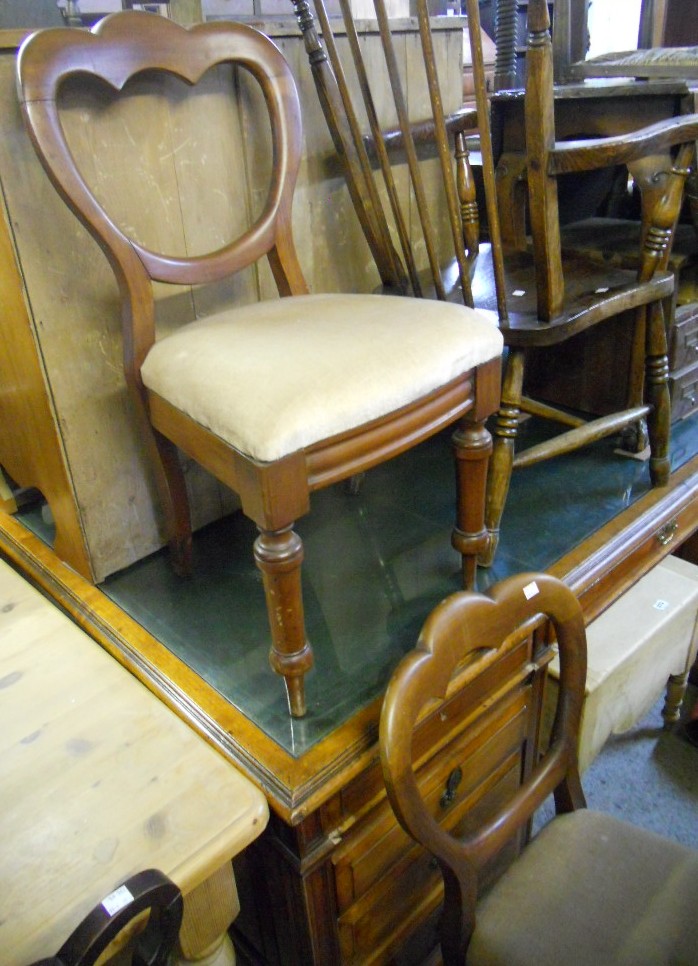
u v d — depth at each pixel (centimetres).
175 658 101
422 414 86
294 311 97
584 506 130
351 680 95
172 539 114
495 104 151
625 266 138
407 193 139
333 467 79
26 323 98
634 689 118
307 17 108
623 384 145
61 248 97
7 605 97
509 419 110
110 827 67
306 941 88
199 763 74
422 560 119
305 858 80
